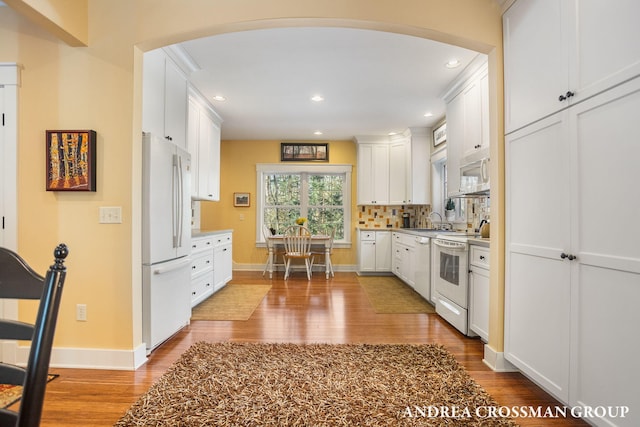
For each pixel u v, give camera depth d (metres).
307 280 5.16
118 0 2.14
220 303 3.76
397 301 3.88
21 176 2.15
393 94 3.81
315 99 3.98
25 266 0.73
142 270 2.30
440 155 4.83
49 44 2.16
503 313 2.12
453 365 2.16
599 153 1.38
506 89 2.08
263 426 1.51
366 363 2.18
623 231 1.27
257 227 6.09
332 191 6.25
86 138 2.11
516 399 1.78
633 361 1.23
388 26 2.08
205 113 4.08
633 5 1.23
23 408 0.61
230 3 2.05
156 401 1.71
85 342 2.15
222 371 2.05
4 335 0.76
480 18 2.12
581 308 1.47
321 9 2.02
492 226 2.19
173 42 2.18
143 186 2.29
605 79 1.35
